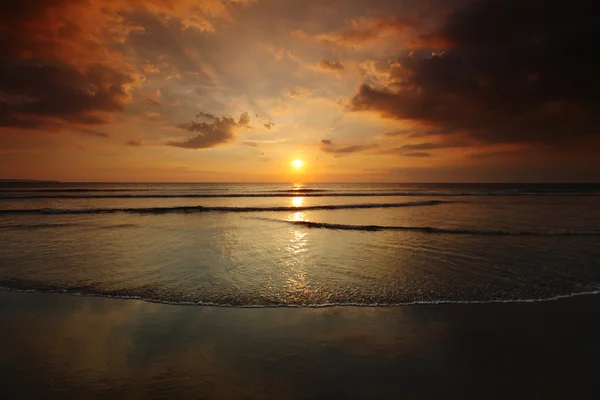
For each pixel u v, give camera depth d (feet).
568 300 21.48
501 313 19.42
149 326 17.43
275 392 12.01
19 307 19.88
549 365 14.02
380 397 11.78
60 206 96.12
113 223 59.36
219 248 37.55
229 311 19.47
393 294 22.39
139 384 12.45
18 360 14.06
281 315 18.95
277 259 32.30
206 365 13.74
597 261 31.27
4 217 67.92
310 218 68.74
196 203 111.86
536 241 41.57
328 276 26.50
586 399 11.80
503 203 111.55
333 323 17.95
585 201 121.49
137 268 28.68
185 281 25.03
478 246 38.65
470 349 15.29
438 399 11.72
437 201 118.62
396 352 14.97
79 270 27.91
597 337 16.49
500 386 12.52
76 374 13.07
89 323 17.76
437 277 26.22
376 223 60.39
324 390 12.17
